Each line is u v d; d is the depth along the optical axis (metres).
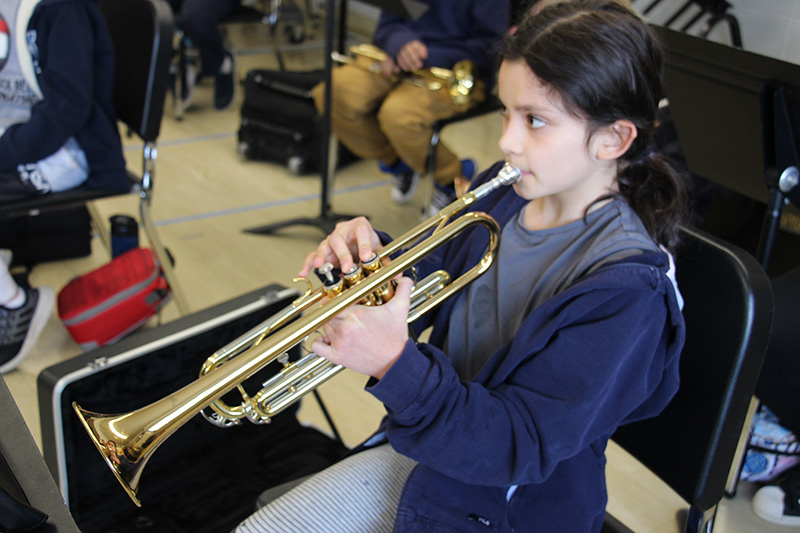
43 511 0.73
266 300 1.46
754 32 2.79
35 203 1.90
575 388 0.85
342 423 1.87
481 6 2.54
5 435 0.69
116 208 2.85
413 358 0.83
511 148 0.89
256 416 0.92
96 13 1.90
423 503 0.95
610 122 0.85
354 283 0.88
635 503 1.67
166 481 1.42
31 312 1.98
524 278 1.00
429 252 0.88
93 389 1.27
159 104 1.92
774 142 1.35
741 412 1.02
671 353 0.90
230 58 3.71
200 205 2.94
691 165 1.57
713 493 1.07
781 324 1.50
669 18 3.04
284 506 1.01
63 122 1.86
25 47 1.82
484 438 0.85
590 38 0.83
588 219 0.95
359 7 4.84
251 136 3.29
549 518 0.97
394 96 2.65
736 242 1.85
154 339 1.34
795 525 1.58
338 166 3.34
